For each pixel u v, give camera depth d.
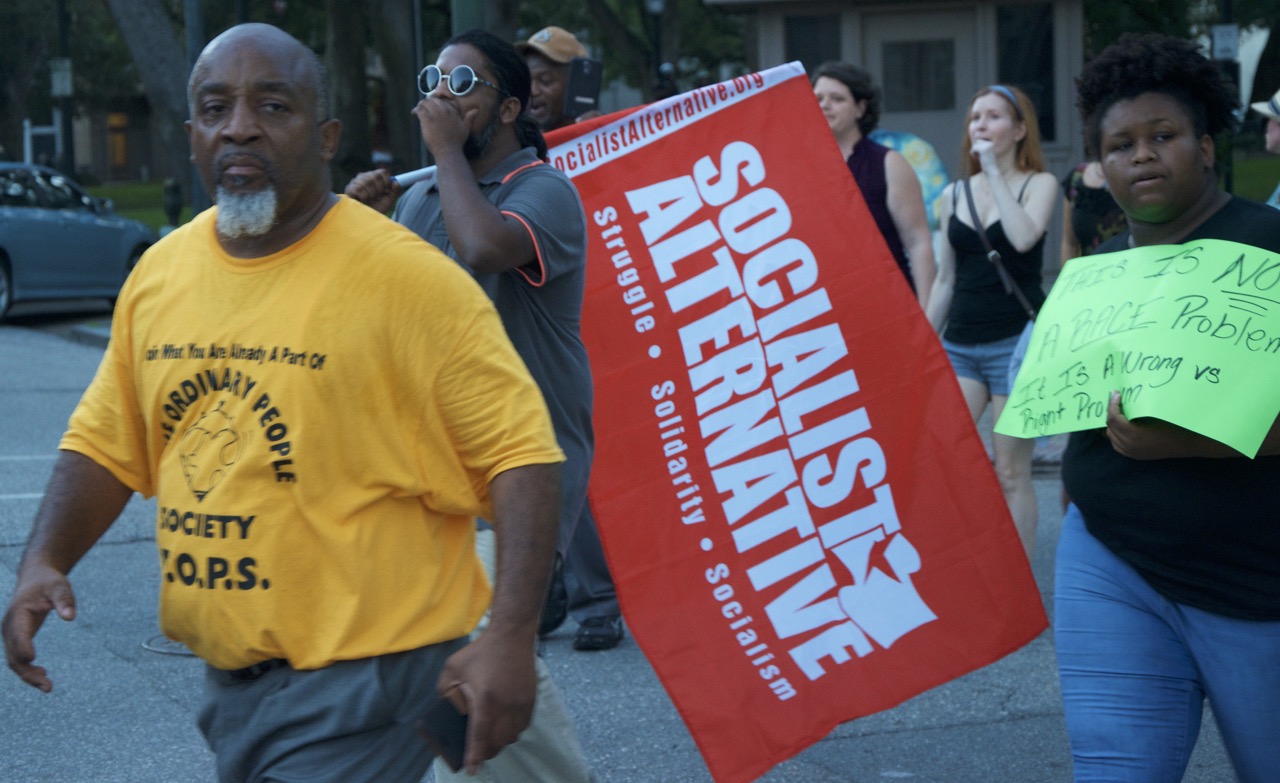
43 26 43.34
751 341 4.02
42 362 13.88
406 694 2.39
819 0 14.18
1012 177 5.96
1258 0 24.67
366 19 23.44
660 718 4.88
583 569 5.54
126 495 2.59
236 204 2.32
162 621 2.46
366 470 2.34
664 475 3.93
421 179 3.94
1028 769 4.43
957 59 14.27
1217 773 4.35
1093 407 2.93
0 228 16.09
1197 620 2.89
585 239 3.78
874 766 4.47
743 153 4.10
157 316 2.42
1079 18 14.30
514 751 3.19
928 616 3.94
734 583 3.90
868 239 4.05
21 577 2.49
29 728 4.77
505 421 2.35
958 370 5.98
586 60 6.37
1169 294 2.92
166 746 4.63
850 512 3.95
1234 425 2.72
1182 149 2.94
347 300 2.34
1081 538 3.05
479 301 2.40
